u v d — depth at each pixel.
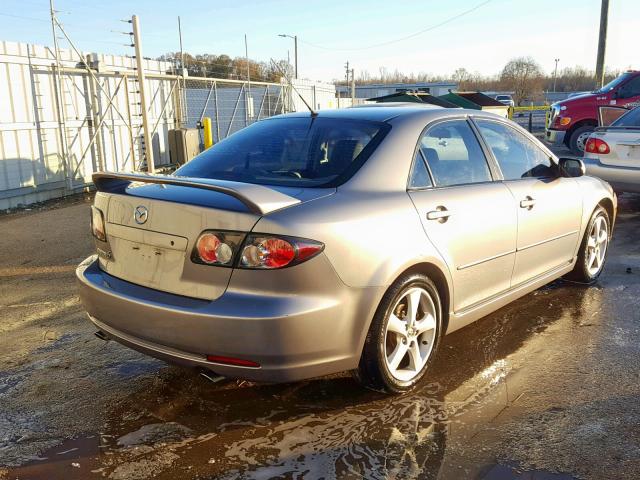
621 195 10.08
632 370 3.64
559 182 4.71
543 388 3.42
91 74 12.45
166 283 2.97
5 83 10.69
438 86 54.91
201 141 18.30
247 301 2.73
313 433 2.97
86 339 4.31
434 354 3.51
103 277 3.28
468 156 3.93
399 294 3.18
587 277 5.27
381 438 2.92
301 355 2.80
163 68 15.68
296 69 51.97
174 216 2.91
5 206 10.77
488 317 4.56
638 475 2.61
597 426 3.00
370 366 3.14
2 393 3.47
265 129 3.92
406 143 3.49
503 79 77.25
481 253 3.77
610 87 14.39
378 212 3.12
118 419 3.14
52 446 2.90
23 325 4.64
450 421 3.07
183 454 2.81
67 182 12.26
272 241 2.71
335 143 3.48
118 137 13.96
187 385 3.51
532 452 2.79
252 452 2.82
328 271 2.83
